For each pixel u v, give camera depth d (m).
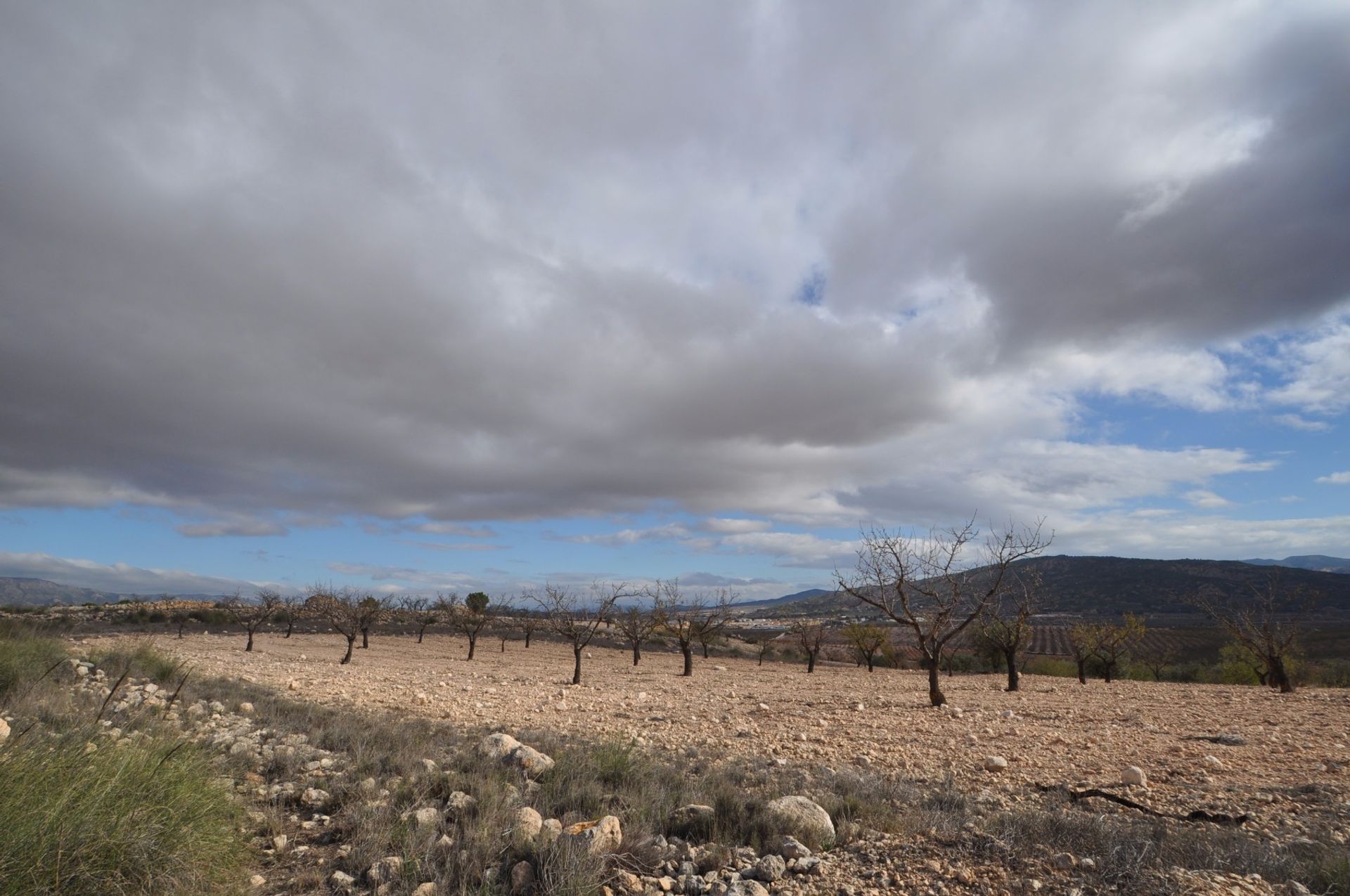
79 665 16.33
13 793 4.70
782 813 7.11
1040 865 5.64
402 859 5.87
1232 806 8.74
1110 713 18.97
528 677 32.38
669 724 16.61
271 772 9.16
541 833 6.35
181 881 5.00
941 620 22.03
